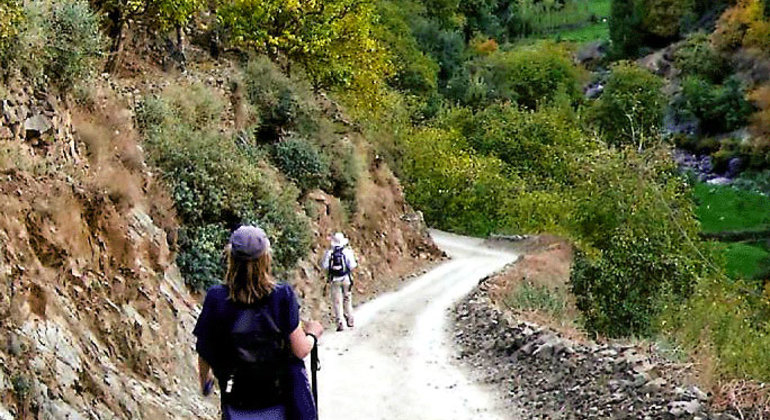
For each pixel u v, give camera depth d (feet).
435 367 42.37
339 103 105.81
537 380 36.99
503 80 258.57
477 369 41.81
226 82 71.05
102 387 24.62
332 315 58.90
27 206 27.53
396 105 165.07
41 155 33.27
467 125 201.16
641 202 66.59
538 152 193.67
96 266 30.76
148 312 32.58
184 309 36.78
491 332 48.03
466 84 237.45
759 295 51.67
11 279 23.48
